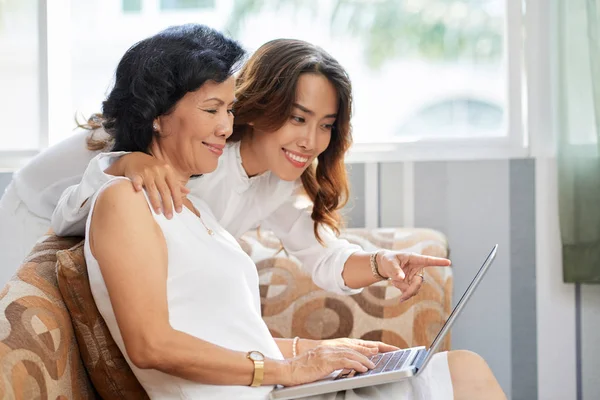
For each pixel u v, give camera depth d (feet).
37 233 7.68
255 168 7.09
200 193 6.92
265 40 10.34
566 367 9.58
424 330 8.38
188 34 5.73
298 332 8.46
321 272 7.39
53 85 10.15
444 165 9.67
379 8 10.21
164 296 5.05
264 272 8.74
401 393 5.50
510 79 9.81
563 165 9.20
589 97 9.11
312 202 7.59
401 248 8.78
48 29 10.03
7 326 4.80
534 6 9.57
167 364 5.00
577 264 9.25
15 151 10.18
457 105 10.16
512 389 9.70
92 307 5.43
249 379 5.31
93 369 5.57
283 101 6.71
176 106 5.63
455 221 9.68
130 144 5.80
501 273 9.64
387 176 9.76
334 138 7.21
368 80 10.28
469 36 10.10
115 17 10.63
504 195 9.60
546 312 9.59
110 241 4.99
